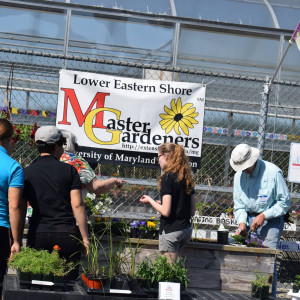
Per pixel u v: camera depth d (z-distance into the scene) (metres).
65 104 6.28
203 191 8.13
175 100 6.44
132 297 3.60
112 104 6.35
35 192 4.43
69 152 5.14
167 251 5.20
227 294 3.93
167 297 3.67
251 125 8.97
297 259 8.05
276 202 5.98
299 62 11.00
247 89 10.04
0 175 4.48
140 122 6.39
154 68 6.39
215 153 8.66
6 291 3.41
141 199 5.26
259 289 3.93
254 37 10.86
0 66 9.03
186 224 5.23
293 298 3.98
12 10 10.06
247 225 6.09
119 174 7.25
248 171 5.93
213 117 8.78
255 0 11.35
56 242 4.35
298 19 11.16
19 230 4.43
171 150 5.23
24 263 3.65
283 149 9.15
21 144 6.72
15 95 8.40
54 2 10.17
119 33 10.35
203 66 10.59
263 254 5.76
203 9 10.81
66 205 4.45
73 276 4.42
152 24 10.48
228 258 5.73
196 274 5.70
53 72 8.56
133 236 5.91
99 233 5.71
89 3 10.33
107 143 6.34
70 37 10.17
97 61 6.29
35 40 10.07
